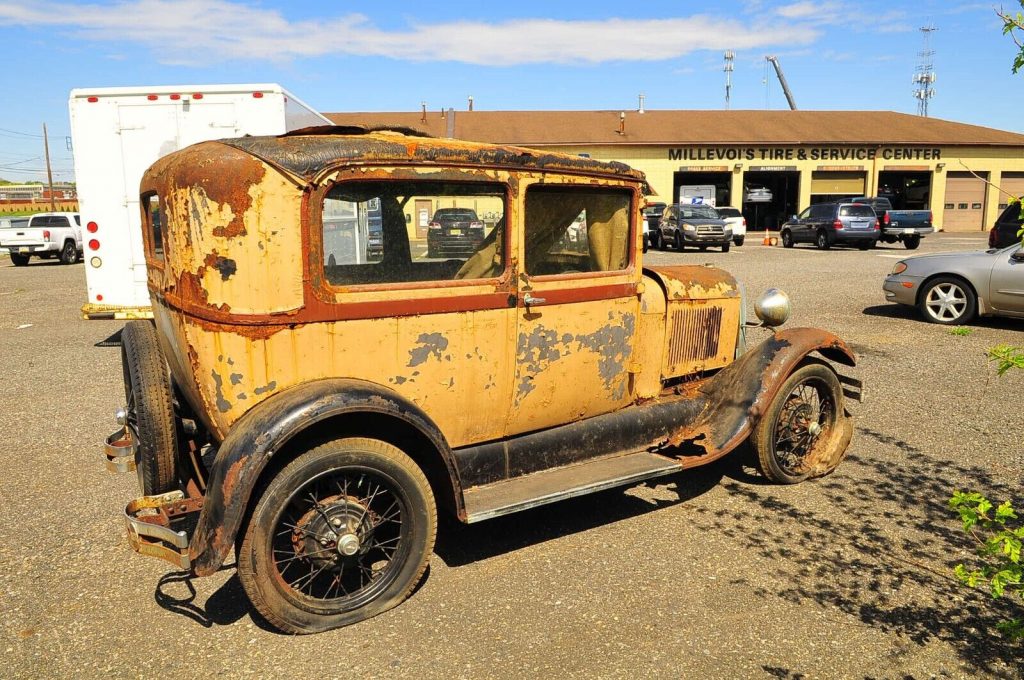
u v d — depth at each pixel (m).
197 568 2.72
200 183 2.82
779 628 3.04
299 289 2.96
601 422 4.02
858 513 4.14
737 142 34.94
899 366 7.39
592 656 2.86
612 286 3.88
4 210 54.81
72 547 3.82
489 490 3.55
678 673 2.75
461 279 3.36
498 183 3.37
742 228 26.80
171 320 3.17
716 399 4.40
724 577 3.46
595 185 3.72
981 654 2.87
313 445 2.91
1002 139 36.34
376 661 2.85
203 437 3.89
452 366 3.37
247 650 2.93
